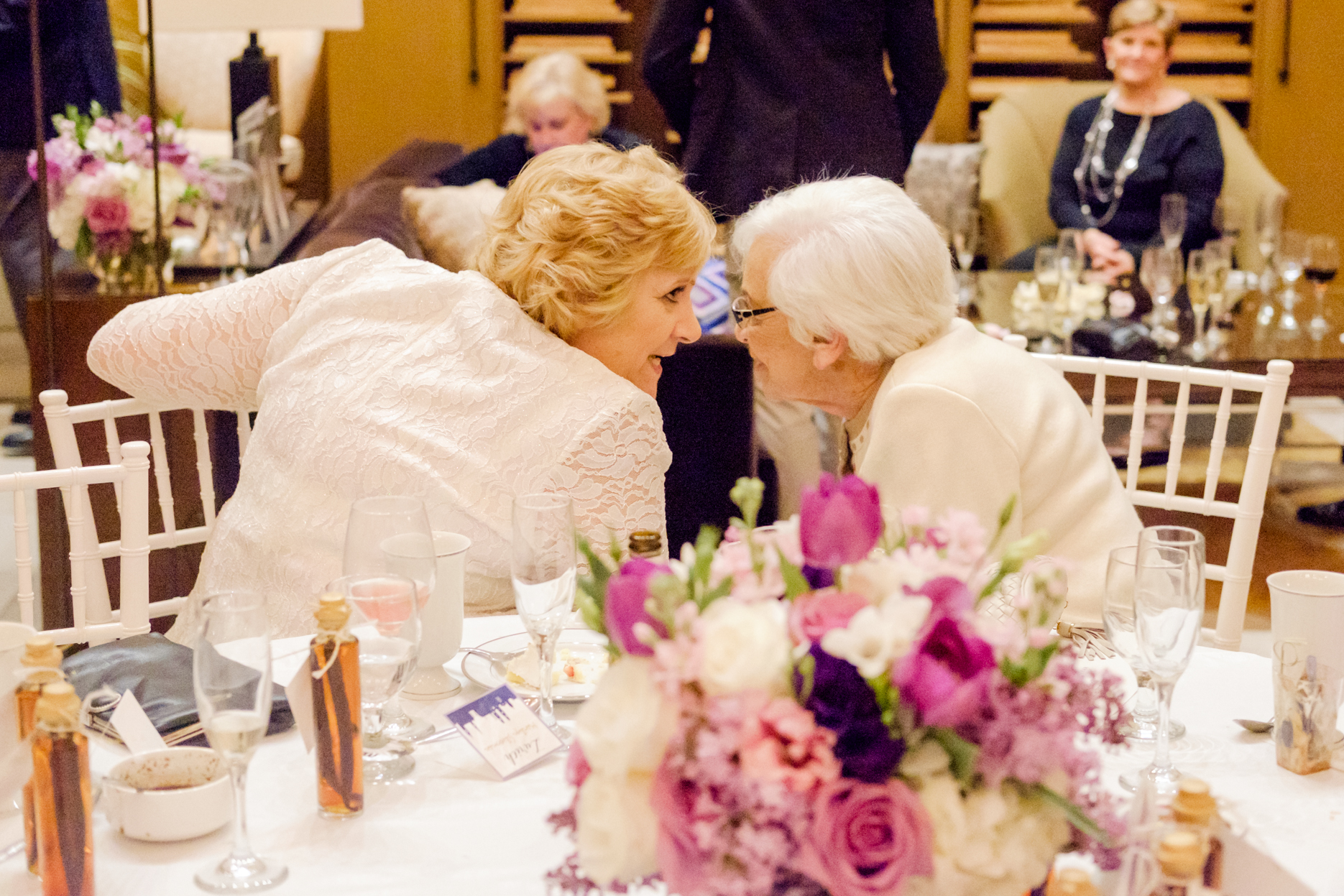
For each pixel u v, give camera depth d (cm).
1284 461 472
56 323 288
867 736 80
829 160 374
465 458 167
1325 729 121
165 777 112
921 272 166
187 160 341
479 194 414
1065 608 161
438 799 118
